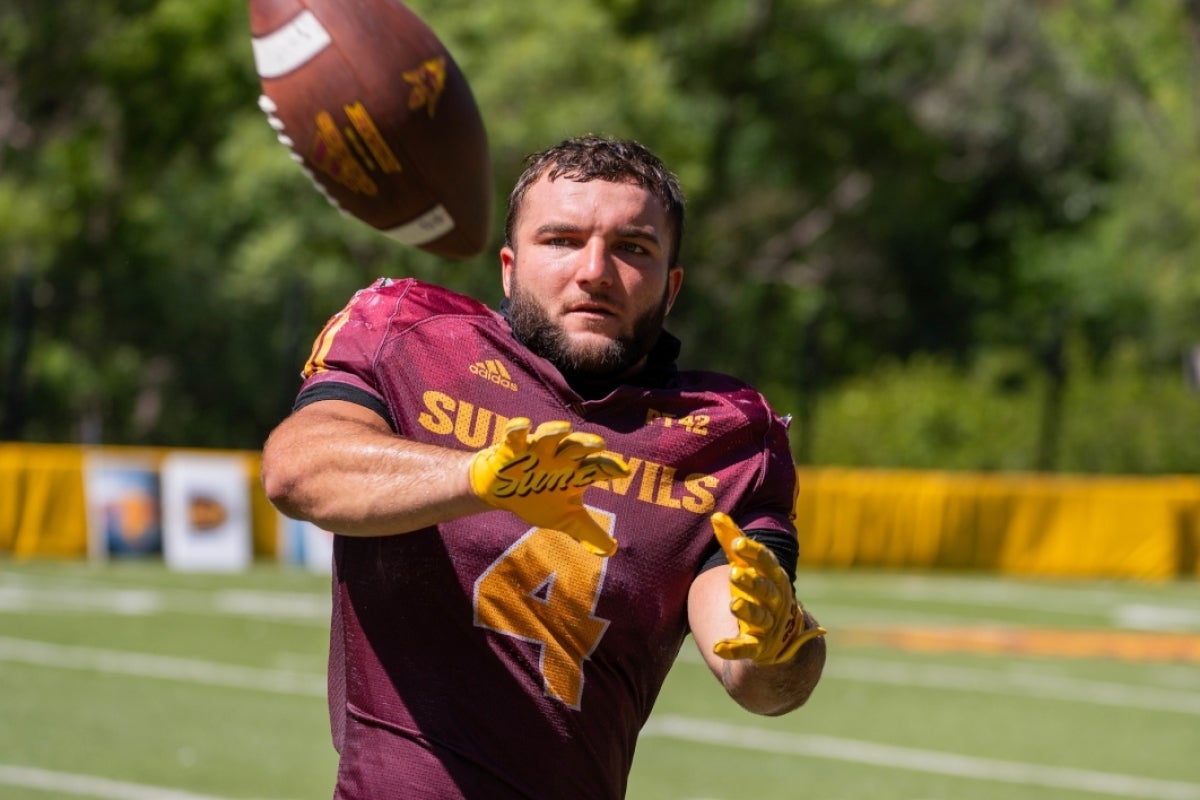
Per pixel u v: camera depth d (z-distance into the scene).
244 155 74.69
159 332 72.69
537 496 6.55
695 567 8.20
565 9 78.62
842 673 34.62
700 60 96.62
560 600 8.01
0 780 21.41
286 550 48.22
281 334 71.94
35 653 31.66
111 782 21.69
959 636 40.88
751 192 102.31
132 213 77.75
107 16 79.56
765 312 91.88
